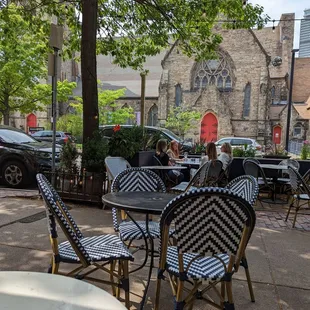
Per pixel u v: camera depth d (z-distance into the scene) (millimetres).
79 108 26891
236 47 28359
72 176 5730
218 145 15789
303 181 4660
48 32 8492
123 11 8305
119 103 31594
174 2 7594
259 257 3477
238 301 2529
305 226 4844
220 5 7344
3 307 1125
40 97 19547
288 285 2828
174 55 29844
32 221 4469
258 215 5520
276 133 27438
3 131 7938
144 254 3424
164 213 1873
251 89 28125
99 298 1226
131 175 3328
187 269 1944
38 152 7371
